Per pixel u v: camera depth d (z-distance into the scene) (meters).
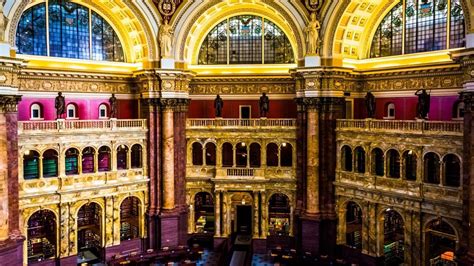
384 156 35.06
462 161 29.33
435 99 34.78
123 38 43.06
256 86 43.69
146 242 41.34
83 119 40.22
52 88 38.22
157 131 41.09
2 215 31.03
